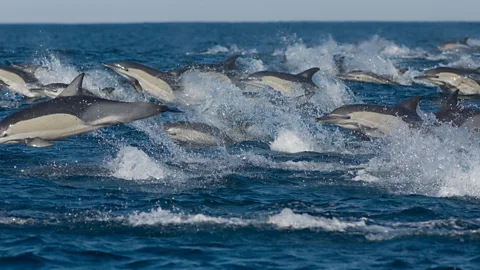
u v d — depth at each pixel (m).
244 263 25.44
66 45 181.50
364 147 44.91
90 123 36.41
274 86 63.22
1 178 36.75
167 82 59.88
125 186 35.38
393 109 44.88
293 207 32.00
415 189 35.25
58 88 57.34
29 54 130.00
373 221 29.86
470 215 30.91
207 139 44.94
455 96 45.16
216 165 39.94
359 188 35.44
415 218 30.34
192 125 45.28
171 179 36.78
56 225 29.14
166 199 33.03
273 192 34.59
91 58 120.19
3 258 25.77
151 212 30.56
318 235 28.17
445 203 32.72
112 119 36.25
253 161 41.00
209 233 28.36
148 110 36.47
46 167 39.25
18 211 30.94
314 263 25.41
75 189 34.72
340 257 26.00
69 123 36.47
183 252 26.47
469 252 26.45
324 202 32.81
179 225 29.14
